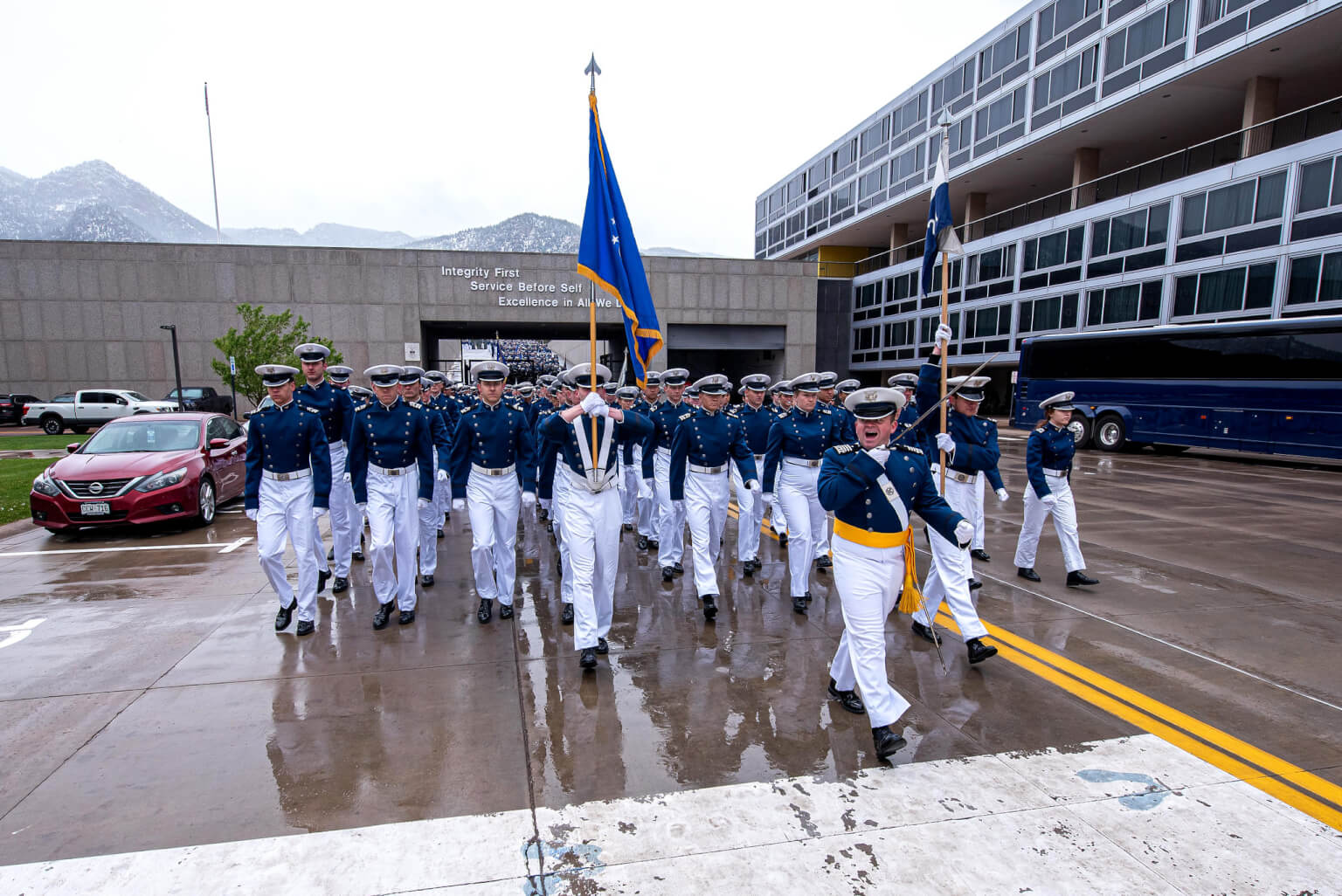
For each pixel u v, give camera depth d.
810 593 6.38
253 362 22.59
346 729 3.85
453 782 3.33
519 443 5.77
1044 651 4.96
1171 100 23.30
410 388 5.66
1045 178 32.06
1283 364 15.66
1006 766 3.45
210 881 2.67
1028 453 6.54
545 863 2.76
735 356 43.28
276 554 5.28
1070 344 20.31
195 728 3.86
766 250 54.78
